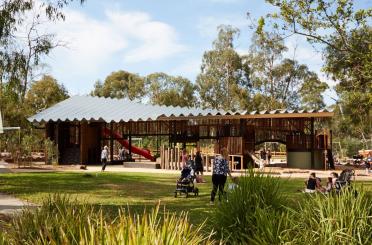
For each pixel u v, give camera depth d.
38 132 44.31
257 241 4.64
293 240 4.34
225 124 30.81
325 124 57.12
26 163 31.86
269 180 5.88
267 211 5.19
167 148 29.97
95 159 35.88
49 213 4.39
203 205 11.49
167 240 2.93
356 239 4.29
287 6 11.31
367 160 27.11
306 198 5.26
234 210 5.45
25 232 4.04
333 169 28.81
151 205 11.60
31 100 58.34
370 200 4.79
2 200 12.47
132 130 36.59
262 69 59.91
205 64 63.50
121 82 79.19
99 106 37.06
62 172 25.45
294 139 30.30
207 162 26.75
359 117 44.03
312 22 11.36
